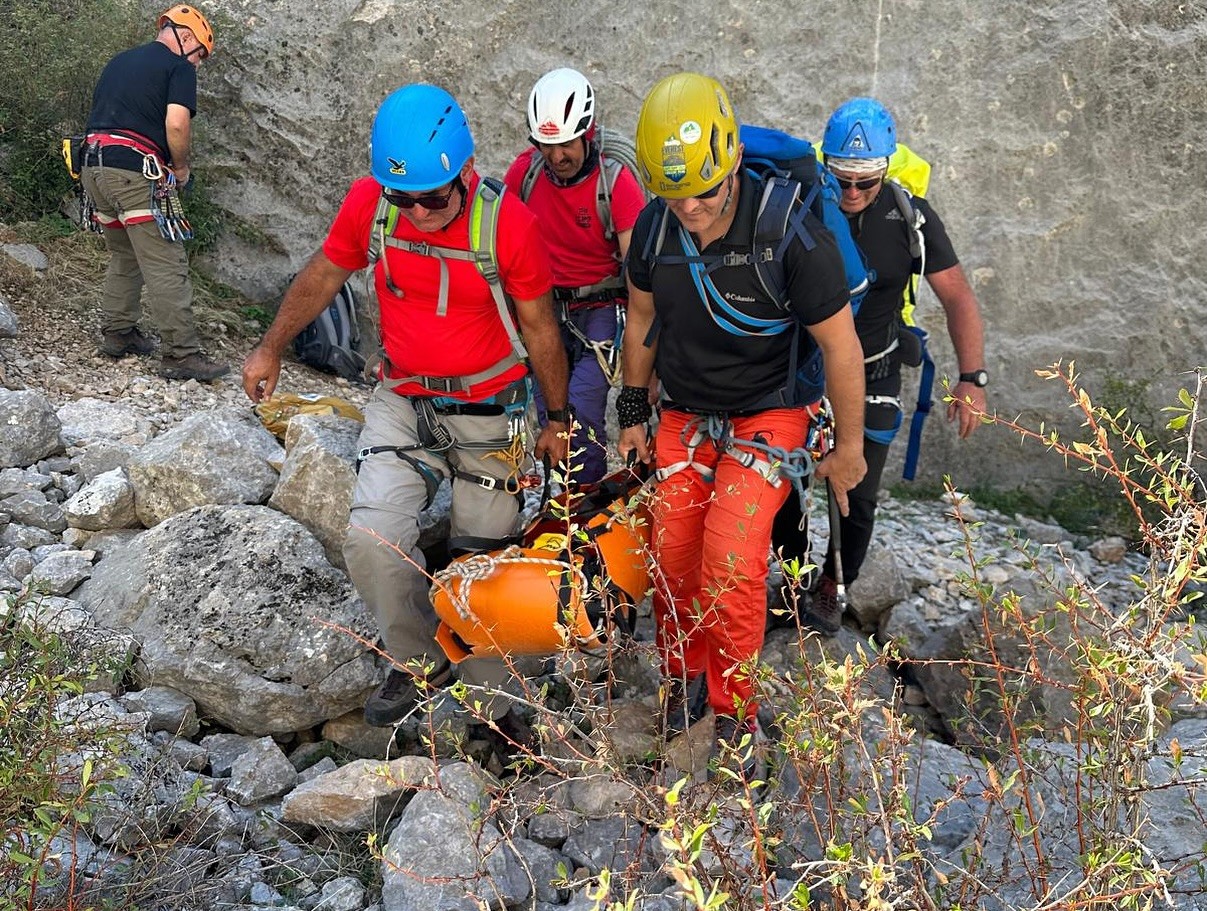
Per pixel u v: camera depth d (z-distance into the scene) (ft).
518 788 11.31
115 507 14.71
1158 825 10.11
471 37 23.35
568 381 12.19
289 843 11.04
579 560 10.71
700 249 10.75
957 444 23.03
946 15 22.07
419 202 10.51
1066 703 12.75
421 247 11.05
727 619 11.06
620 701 12.94
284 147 24.13
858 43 22.40
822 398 11.93
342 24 23.62
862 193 12.49
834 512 13.37
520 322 11.65
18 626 9.85
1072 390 8.66
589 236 13.93
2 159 22.99
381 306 11.74
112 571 13.60
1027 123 22.07
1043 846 9.92
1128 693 8.39
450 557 12.44
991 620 13.78
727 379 11.22
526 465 12.28
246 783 11.59
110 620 13.00
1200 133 21.42
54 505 15.03
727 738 11.35
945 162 22.43
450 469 12.27
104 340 20.27
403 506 11.60
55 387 18.78
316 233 24.47
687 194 9.95
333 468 13.62
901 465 23.18
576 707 11.57
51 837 8.27
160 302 19.48
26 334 20.03
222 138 24.11
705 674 12.62
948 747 12.17
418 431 12.03
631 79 23.11
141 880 9.73
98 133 18.71
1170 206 21.76
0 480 15.23
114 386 19.27
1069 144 21.98
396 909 9.80
